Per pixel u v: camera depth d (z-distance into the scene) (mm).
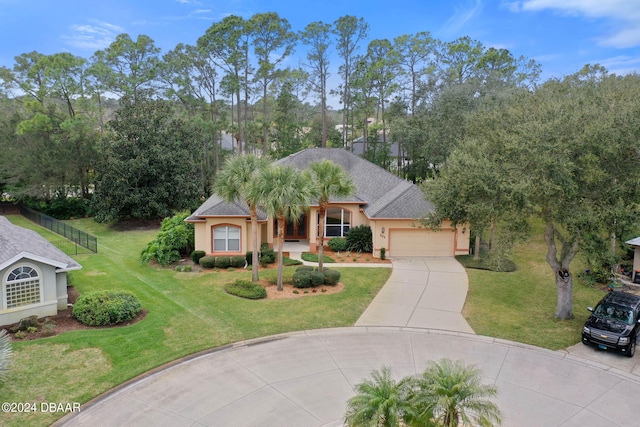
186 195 38344
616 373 12961
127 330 15352
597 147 13586
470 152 17734
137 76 44562
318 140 57031
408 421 8680
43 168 41125
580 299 19406
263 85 47344
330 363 13484
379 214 26078
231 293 19672
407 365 13391
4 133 41625
